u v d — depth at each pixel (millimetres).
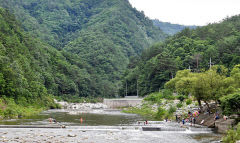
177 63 164625
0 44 130750
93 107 169375
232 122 60062
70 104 175750
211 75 73250
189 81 81375
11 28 182000
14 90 107562
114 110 139750
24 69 140875
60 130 61500
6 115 84875
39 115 98562
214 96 70500
